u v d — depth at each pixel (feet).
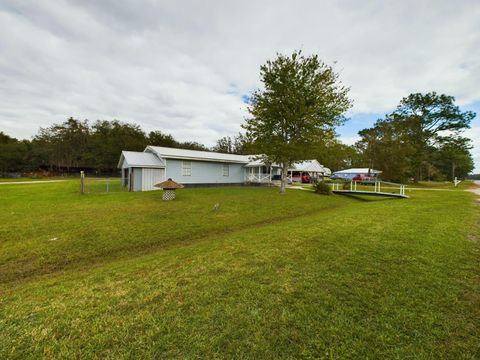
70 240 19.30
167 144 165.48
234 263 13.21
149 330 7.55
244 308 8.69
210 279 11.20
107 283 11.30
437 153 127.65
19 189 52.60
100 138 152.46
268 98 48.47
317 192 58.03
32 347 6.96
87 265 15.98
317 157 48.34
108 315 8.46
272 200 41.98
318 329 7.54
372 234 18.66
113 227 22.77
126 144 148.36
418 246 15.62
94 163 148.36
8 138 165.58
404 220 24.12
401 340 7.04
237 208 34.12
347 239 17.34
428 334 7.29
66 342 7.11
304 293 9.74
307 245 16.10
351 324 7.75
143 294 9.95
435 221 23.61
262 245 16.34
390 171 113.91
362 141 137.08
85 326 7.86
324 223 22.98
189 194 46.39
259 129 48.80
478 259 13.42
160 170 57.98
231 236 20.18
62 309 8.99
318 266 12.55
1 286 12.76
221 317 8.18
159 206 33.37
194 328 7.62
